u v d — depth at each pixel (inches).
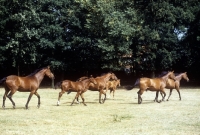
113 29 1533.0
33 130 499.5
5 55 1692.9
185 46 1712.6
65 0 1716.3
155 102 931.3
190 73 1952.5
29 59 1700.3
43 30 1663.4
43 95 1209.4
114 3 1647.4
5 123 560.4
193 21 1670.8
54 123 562.3
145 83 878.4
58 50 1776.6
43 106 825.5
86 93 1362.0
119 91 1477.6
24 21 1583.4
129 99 1047.0
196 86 1774.1
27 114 671.1
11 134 471.8
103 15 1558.8
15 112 702.5
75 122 572.4
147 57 1689.2
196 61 1801.2
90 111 722.8
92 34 1707.7
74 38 1684.3
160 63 1704.0
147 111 721.0
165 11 1595.7
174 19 1611.7
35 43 1657.2
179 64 1891.0
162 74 952.9
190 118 618.5
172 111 719.7
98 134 469.4
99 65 1833.2
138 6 1696.6
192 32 1672.0
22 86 747.4
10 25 1631.4
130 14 1595.7
